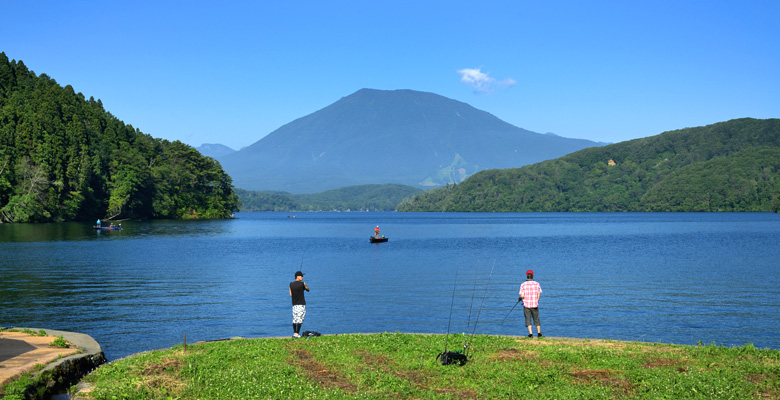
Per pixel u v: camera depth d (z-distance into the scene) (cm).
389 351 1681
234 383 1318
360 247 7862
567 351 1616
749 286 3900
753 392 1222
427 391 1283
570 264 5466
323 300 3378
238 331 2539
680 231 11775
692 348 1697
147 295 3506
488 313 3002
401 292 3700
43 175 12312
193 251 6812
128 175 14562
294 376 1386
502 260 5903
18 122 13100
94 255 6038
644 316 2884
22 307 3059
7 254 6022
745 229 12319
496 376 1392
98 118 16000
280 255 6450
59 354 1484
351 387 1322
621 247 7662
